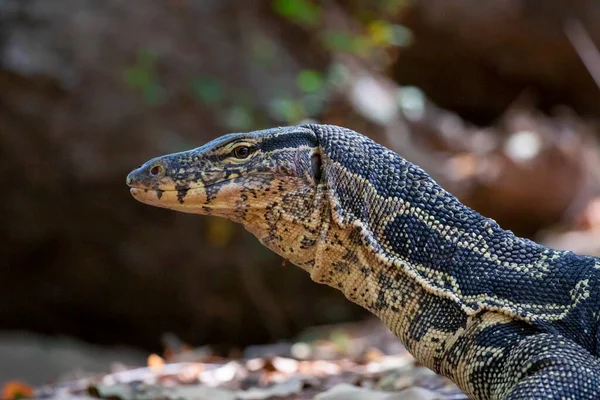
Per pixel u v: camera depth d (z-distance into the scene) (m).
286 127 5.10
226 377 8.09
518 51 21.34
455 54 21.42
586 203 17.73
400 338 4.92
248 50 16.95
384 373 7.09
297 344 11.66
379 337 10.50
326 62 17.73
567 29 20.94
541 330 4.46
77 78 15.38
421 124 18.11
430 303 4.77
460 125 18.95
